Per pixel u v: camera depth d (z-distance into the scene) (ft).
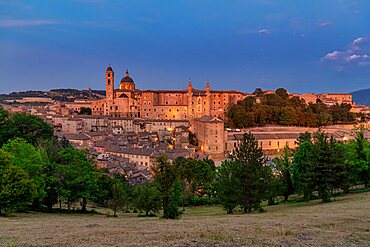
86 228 110.01
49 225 120.78
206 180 300.81
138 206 198.18
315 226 104.53
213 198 292.61
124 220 146.61
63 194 187.62
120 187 232.73
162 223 122.52
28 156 185.57
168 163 156.97
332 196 219.41
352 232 94.94
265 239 85.30
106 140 629.51
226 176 192.44
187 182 314.96
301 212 149.38
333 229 99.50
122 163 471.62
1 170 160.86
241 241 82.99
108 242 82.69
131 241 83.61
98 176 236.02
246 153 186.29
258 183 175.73
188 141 651.25
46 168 199.52
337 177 191.42
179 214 154.51
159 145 595.06
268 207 206.59
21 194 163.43
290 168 251.60
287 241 83.20
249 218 132.16
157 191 181.27
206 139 618.44
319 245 79.10
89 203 272.72
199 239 85.20
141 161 509.76
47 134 381.19
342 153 203.21
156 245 78.59
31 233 98.78
